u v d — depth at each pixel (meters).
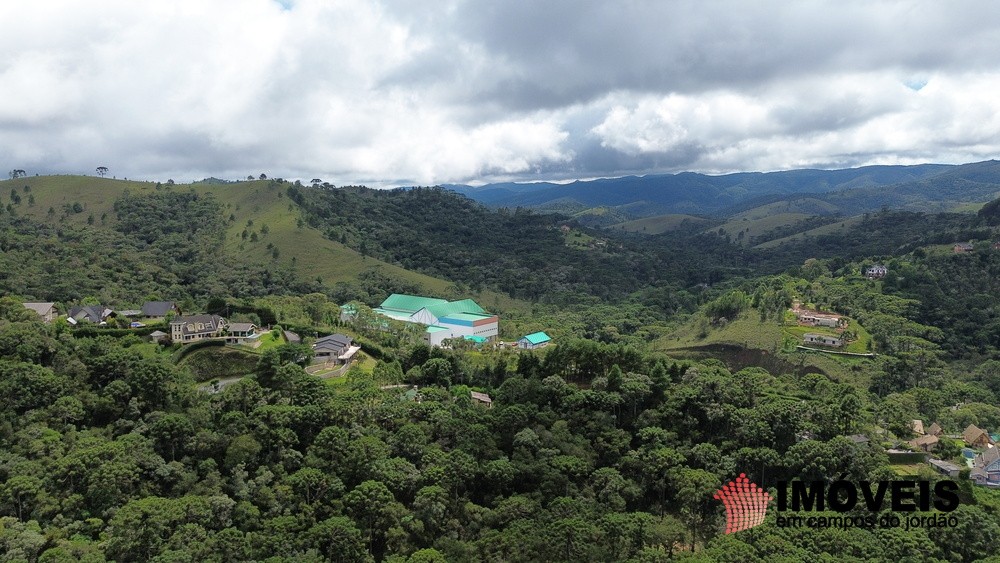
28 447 99.88
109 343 138.25
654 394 138.12
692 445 124.75
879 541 91.88
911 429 140.75
